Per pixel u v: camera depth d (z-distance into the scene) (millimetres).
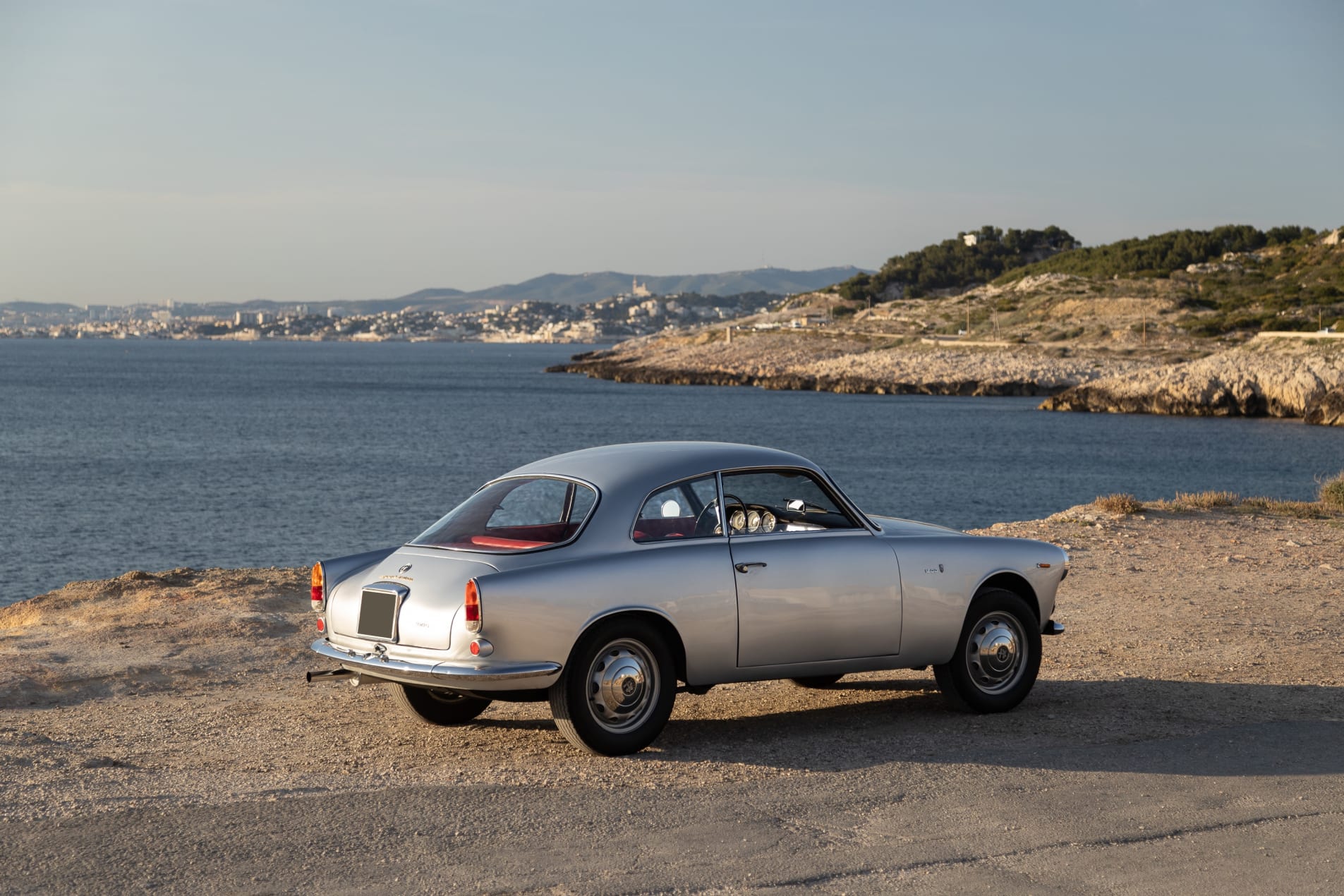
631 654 7816
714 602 7984
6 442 81625
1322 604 13750
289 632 12078
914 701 9617
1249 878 5578
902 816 6473
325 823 6281
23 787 6914
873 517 9609
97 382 188750
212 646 11406
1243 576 15508
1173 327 199875
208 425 99750
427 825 6258
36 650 11117
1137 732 8398
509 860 5750
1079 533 18969
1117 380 133875
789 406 142875
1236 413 123875
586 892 5344
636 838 6082
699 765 7555
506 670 7348
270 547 39188
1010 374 172500
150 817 6352
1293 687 9883
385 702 9625
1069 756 7762
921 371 181375
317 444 82562
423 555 8055
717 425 108938
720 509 8312
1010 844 6027
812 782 7137
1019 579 9258
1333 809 6621
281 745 8203
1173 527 19719
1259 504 22844
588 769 7469
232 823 6266
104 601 13672
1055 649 11609
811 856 5832
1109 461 76938
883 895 5363
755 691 10141
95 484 57219
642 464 8289
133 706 9422
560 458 8719
